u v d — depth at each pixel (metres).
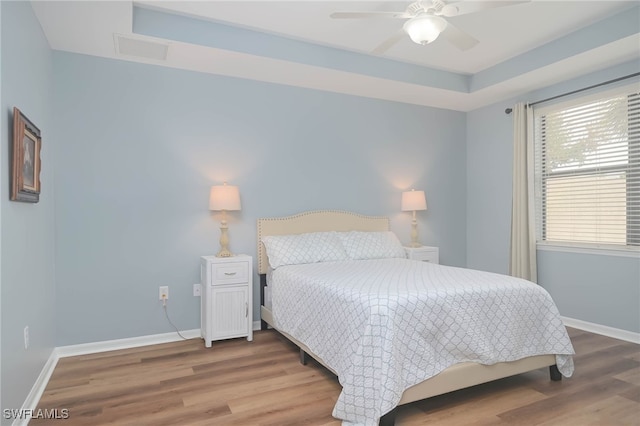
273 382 2.55
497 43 3.53
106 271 3.25
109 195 3.27
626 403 2.27
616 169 3.57
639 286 3.37
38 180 2.39
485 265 4.88
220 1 2.80
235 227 3.77
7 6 1.91
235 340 3.45
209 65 3.48
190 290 3.56
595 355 3.06
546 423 2.06
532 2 2.83
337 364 2.24
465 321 2.23
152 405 2.25
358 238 3.96
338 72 3.68
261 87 3.91
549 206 4.16
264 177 3.91
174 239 3.50
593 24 3.17
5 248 1.82
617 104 3.56
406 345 2.05
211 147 3.67
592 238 3.75
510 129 4.54
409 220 4.76
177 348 3.24
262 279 3.81
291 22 3.12
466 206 5.16
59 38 2.91
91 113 3.21
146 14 2.89
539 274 4.21
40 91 2.66
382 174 4.59
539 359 2.52
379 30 3.26
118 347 3.27
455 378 2.20
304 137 4.12
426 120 4.89
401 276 2.77
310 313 2.66
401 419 2.10
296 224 4.02
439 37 3.42
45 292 2.69
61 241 3.09
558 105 4.02
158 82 3.46
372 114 4.53
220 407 2.22
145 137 3.40
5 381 1.80
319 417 2.11
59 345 3.07
